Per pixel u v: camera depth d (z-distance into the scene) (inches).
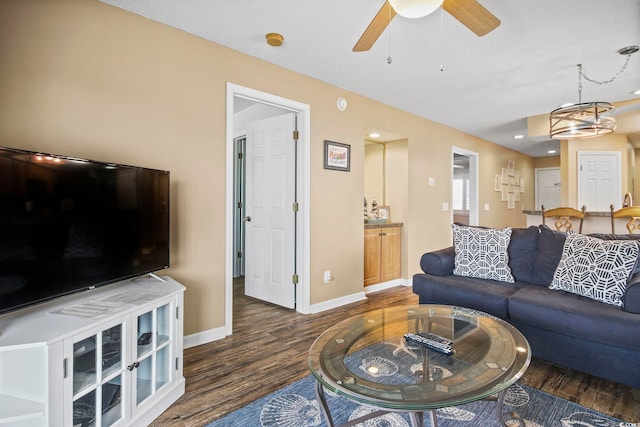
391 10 67.2
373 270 167.5
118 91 85.3
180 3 83.4
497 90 143.9
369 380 50.4
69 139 77.5
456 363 55.3
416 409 44.1
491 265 110.6
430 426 62.4
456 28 92.5
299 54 110.6
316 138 133.2
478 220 237.6
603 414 66.4
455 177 373.7
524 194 309.1
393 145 186.7
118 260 71.9
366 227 163.0
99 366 55.4
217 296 105.9
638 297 73.8
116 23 84.8
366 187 199.3
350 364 55.5
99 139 82.2
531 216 193.8
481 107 168.6
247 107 175.3
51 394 47.8
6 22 69.3
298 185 131.8
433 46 103.5
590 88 140.1
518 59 112.8
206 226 103.0
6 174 52.3
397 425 64.1
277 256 140.1
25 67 71.6
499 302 92.1
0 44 68.7
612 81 132.5
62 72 76.6
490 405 69.7
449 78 129.7
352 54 110.1
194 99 99.6
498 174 264.2
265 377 82.6
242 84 110.0
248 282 153.7
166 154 94.1
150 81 90.9
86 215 65.0
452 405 44.4
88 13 80.4
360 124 150.9
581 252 93.0
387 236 175.0
